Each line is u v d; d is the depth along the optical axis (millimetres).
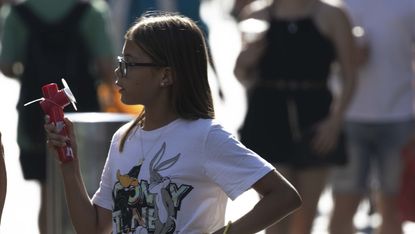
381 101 12633
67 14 12008
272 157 11289
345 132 12109
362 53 12586
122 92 6945
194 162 6750
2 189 6859
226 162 6727
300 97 11242
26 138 12008
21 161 12141
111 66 12156
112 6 14312
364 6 12664
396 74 12648
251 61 11258
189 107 6848
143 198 6809
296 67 11203
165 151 6801
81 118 10453
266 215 6645
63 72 11961
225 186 6719
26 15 11992
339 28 11203
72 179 7066
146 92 6871
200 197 6766
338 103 11305
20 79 12195
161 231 6758
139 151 6891
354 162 12680
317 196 11414
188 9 14148
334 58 11336
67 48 12000
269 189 6688
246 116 11391
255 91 11344
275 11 11297
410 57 12711
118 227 6910
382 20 12633
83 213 7098
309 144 11250
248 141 11344
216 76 9680
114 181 6977
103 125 10328
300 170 11375
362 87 12664
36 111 11961
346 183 12641
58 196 10828
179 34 6848
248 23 11312
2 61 12062
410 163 12398
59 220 10836
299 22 11188
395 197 12734
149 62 6840
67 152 7027
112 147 7059
